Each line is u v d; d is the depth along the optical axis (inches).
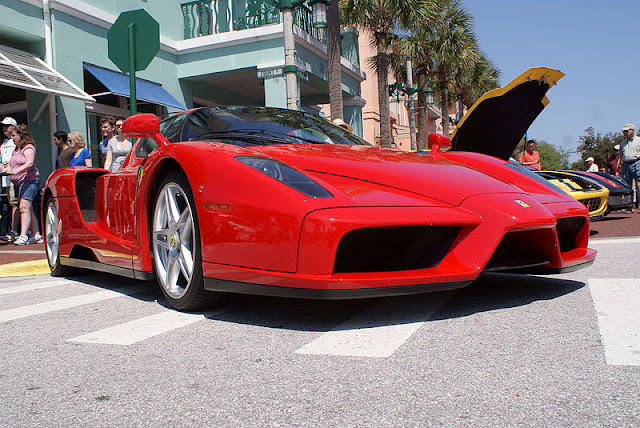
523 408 48.8
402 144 1175.6
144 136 108.3
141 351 72.5
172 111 439.8
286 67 301.7
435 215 79.8
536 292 100.6
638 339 67.6
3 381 63.2
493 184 92.8
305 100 591.5
